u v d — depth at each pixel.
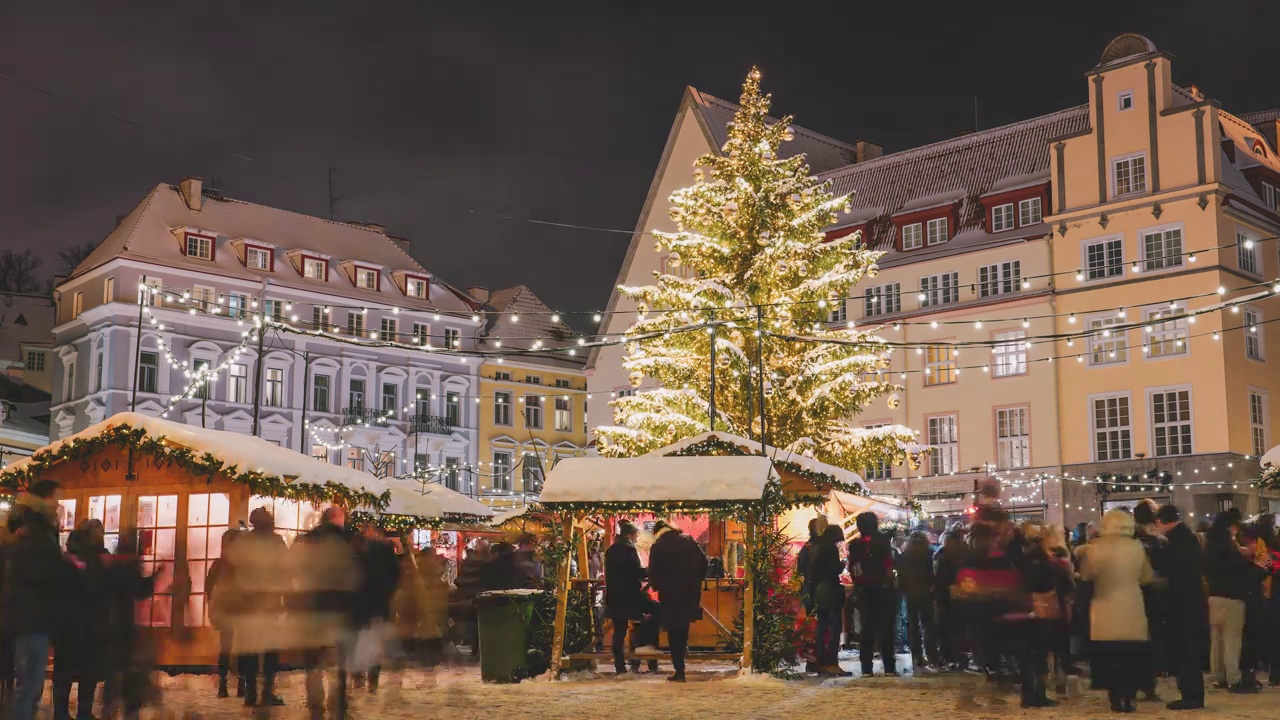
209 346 53.38
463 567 20.47
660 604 15.73
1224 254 38.25
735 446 18.67
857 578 16.55
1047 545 15.02
